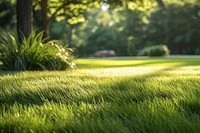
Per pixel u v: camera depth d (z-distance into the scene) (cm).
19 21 1358
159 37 6731
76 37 7712
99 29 7919
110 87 491
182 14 6462
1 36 1396
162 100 387
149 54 4500
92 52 7625
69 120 298
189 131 256
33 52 1222
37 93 456
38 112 341
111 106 346
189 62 1962
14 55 1226
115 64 1900
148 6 2066
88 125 273
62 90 471
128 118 308
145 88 463
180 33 6544
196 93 429
